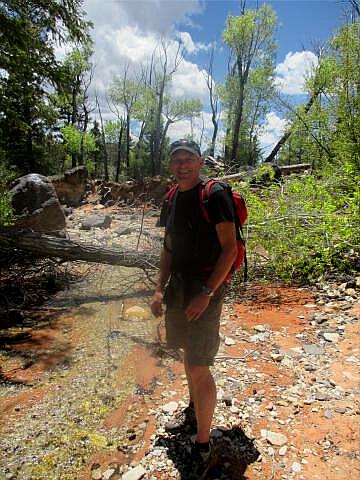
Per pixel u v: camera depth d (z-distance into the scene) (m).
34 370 3.46
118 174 35.91
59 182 15.92
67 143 31.67
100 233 9.52
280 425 2.57
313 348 3.56
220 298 2.16
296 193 5.88
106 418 2.74
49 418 2.76
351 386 2.94
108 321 4.54
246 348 3.65
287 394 2.90
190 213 2.06
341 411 2.66
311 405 2.76
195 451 2.27
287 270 5.46
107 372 3.36
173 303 2.24
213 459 2.28
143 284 5.88
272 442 2.41
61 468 2.30
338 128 8.51
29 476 2.24
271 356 3.47
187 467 2.25
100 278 6.16
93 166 36.22
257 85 26.48
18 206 7.24
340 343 3.60
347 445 2.35
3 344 3.99
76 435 2.57
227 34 24.62
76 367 3.48
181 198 2.12
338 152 8.26
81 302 5.23
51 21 8.61
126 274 6.29
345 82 8.29
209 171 8.67
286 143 15.52
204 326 2.13
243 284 5.31
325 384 2.99
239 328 4.08
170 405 2.82
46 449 2.45
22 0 8.11
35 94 9.24
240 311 4.54
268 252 5.54
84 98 31.61
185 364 2.47
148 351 3.74
